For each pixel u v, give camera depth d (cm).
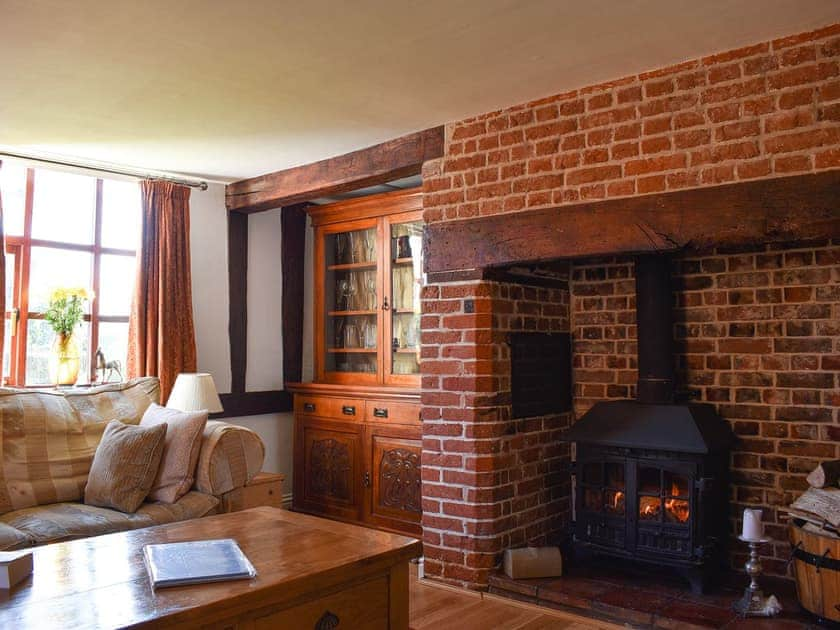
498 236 346
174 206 471
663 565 341
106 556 227
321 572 212
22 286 423
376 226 489
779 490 337
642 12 249
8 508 328
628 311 393
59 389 389
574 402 411
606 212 313
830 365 327
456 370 360
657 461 325
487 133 354
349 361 504
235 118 360
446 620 314
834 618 274
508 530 362
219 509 360
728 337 353
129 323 455
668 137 299
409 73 303
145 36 266
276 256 538
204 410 393
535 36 268
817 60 266
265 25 257
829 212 262
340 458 480
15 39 268
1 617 175
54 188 439
